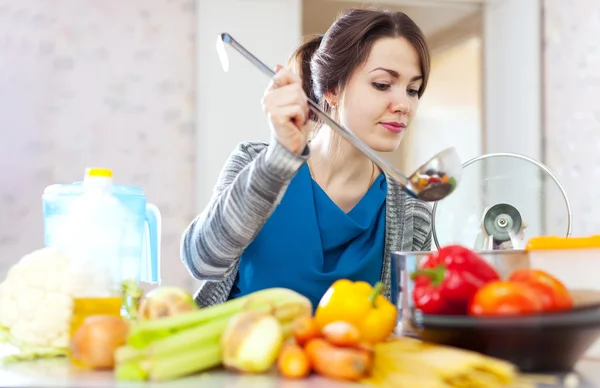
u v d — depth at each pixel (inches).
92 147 138.3
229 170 57.1
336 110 58.9
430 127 233.0
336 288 39.4
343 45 55.9
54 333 41.3
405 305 40.2
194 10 141.6
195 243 50.6
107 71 138.8
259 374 35.6
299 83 45.8
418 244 62.7
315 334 35.4
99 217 42.8
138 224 47.2
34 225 136.4
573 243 38.9
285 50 137.9
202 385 33.0
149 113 139.8
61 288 41.6
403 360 33.3
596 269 38.1
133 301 43.3
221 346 35.3
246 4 136.9
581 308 34.7
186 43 141.2
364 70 54.9
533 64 138.1
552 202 70.8
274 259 55.6
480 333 33.7
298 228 55.8
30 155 136.6
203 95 135.6
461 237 55.2
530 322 32.7
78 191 46.6
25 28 136.9
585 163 126.5
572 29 130.0
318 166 59.7
